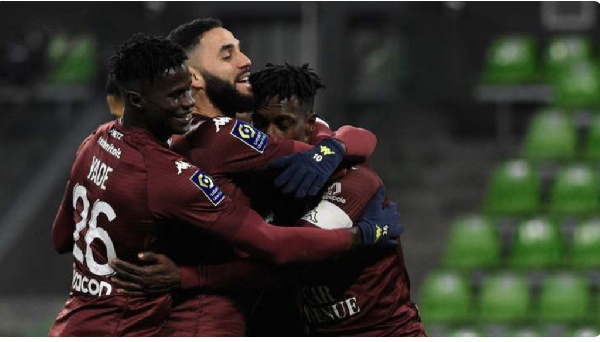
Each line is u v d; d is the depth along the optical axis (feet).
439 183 150.61
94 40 172.04
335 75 152.35
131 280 44.55
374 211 48.24
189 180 43.96
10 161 157.58
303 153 46.65
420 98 165.37
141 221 44.06
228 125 46.70
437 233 140.87
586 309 118.62
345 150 47.88
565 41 161.58
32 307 135.23
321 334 50.85
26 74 168.14
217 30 48.67
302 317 53.26
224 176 46.65
